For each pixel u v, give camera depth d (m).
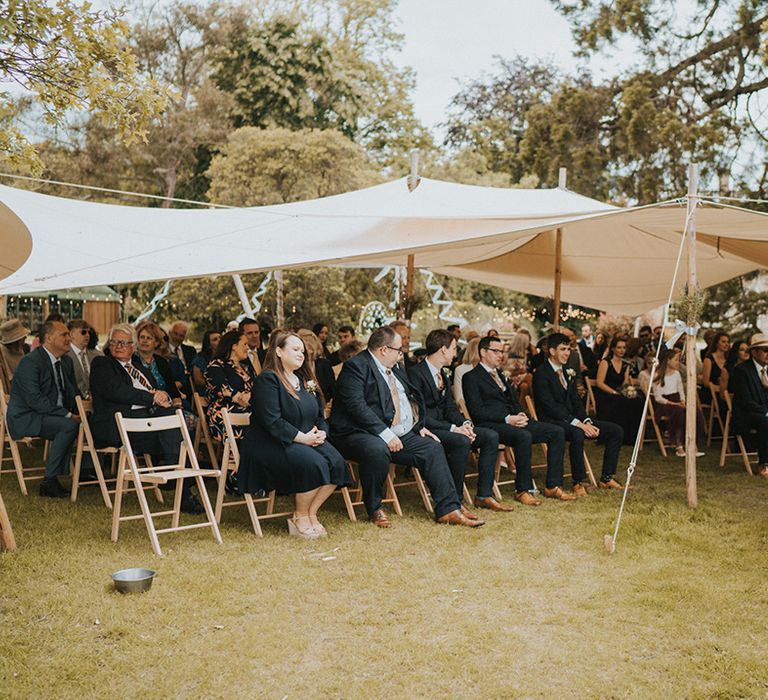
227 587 4.75
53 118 6.57
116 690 3.54
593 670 3.79
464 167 26.66
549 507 6.80
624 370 10.16
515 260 11.88
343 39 31.56
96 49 6.32
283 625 4.24
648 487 7.61
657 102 20.36
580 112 20.97
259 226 7.78
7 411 6.73
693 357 6.74
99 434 6.56
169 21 28.58
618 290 12.90
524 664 3.84
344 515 6.45
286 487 5.75
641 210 6.64
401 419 6.42
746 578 5.04
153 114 6.70
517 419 6.98
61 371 7.05
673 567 5.23
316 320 25.03
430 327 22.86
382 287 26.67
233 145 25.56
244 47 28.73
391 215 7.50
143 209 8.25
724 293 19.02
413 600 4.63
